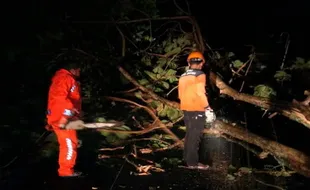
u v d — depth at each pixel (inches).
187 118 227.6
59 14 347.6
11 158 244.8
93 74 355.6
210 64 352.8
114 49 367.6
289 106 267.7
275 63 383.2
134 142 274.7
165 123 305.4
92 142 271.1
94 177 221.0
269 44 402.6
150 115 327.3
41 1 349.1
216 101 335.3
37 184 211.0
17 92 363.3
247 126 308.5
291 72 358.6
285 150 234.5
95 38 355.6
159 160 248.5
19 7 352.5
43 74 358.6
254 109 339.3
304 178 218.8
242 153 258.8
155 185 211.6
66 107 207.5
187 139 230.4
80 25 350.9
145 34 381.4
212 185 211.3
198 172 229.8
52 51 345.1
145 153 260.1
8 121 301.9
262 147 246.8
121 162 244.7
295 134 293.3
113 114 325.1
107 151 261.1
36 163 239.1
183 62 362.6
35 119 310.8
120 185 211.3
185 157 232.8
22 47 354.0
